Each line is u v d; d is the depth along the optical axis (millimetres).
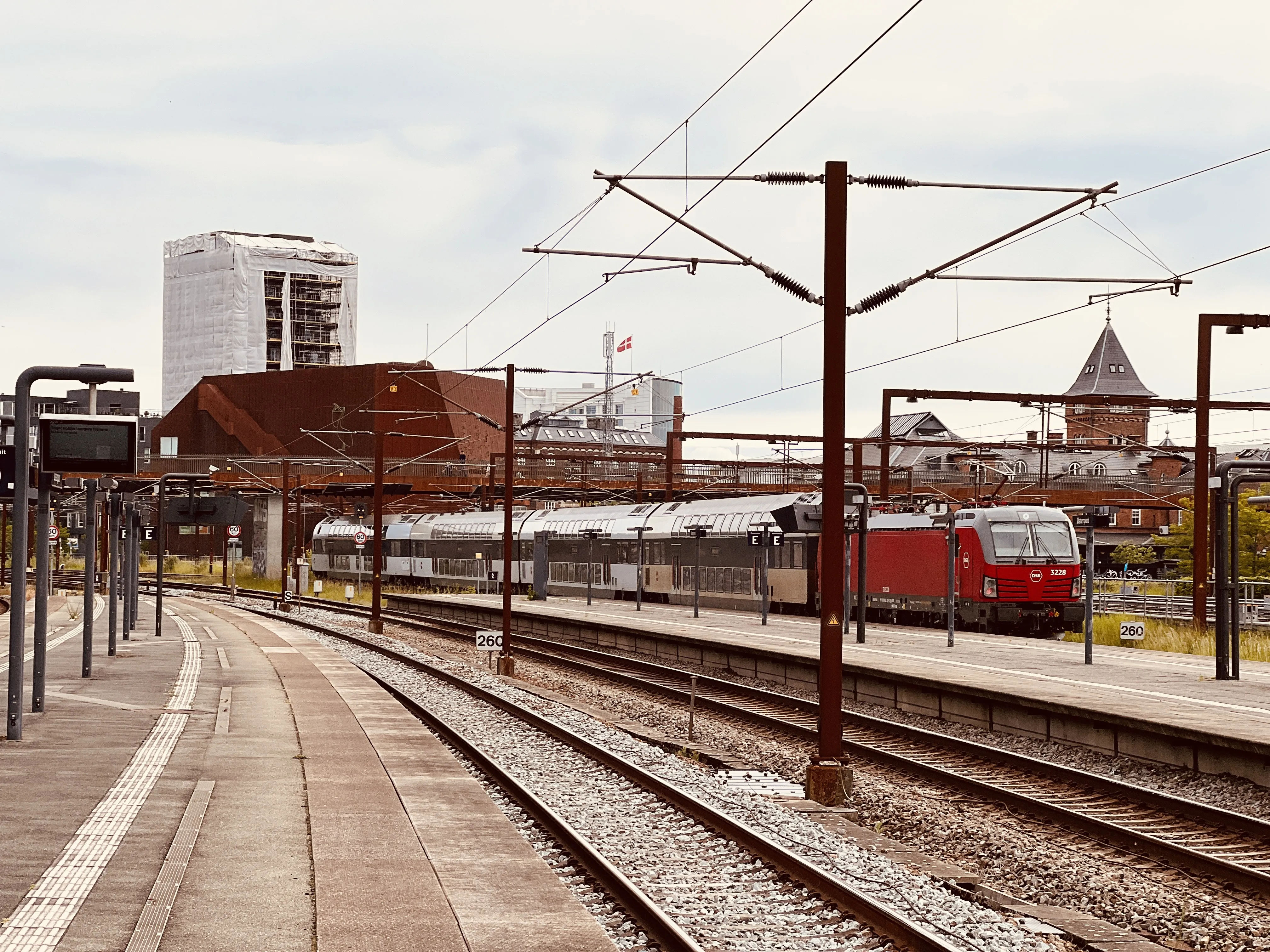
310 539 105938
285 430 113875
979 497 61406
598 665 36188
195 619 49938
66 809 11711
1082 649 33000
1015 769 18062
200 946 7926
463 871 10375
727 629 39375
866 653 30297
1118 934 9945
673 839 12781
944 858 13289
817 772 15719
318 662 30344
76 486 24062
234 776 14016
